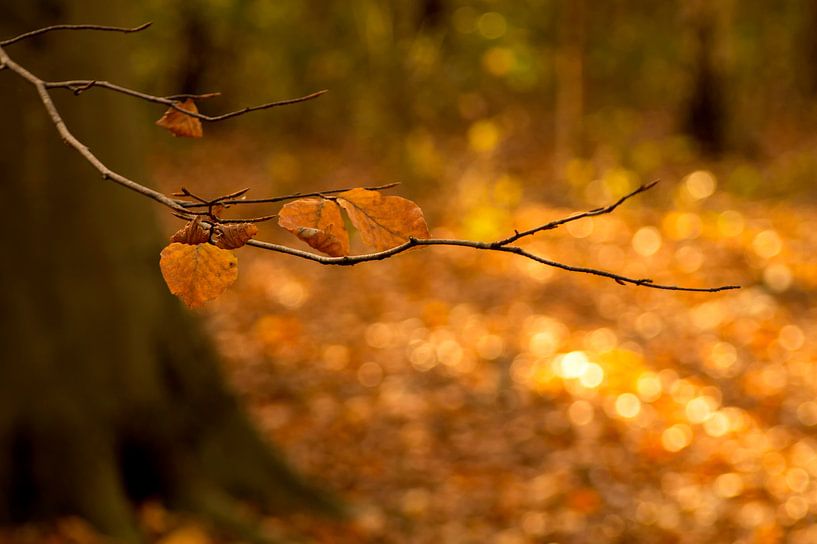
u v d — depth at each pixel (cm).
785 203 1358
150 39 1889
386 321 934
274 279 1066
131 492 502
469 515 594
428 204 1372
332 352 855
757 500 604
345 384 791
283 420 722
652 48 2384
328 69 1936
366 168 1683
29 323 471
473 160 1563
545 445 686
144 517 495
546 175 1631
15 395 471
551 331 901
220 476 536
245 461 549
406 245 104
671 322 927
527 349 864
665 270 1076
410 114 1758
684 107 1841
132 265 499
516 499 611
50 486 475
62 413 477
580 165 1490
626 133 1781
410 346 871
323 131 1975
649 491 623
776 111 2395
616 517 592
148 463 505
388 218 112
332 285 1047
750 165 1678
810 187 1434
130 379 498
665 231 1220
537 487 626
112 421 491
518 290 1024
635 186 1392
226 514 516
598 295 1006
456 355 846
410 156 1502
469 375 805
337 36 1998
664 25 2388
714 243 1165
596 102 2361
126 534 476
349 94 1903
